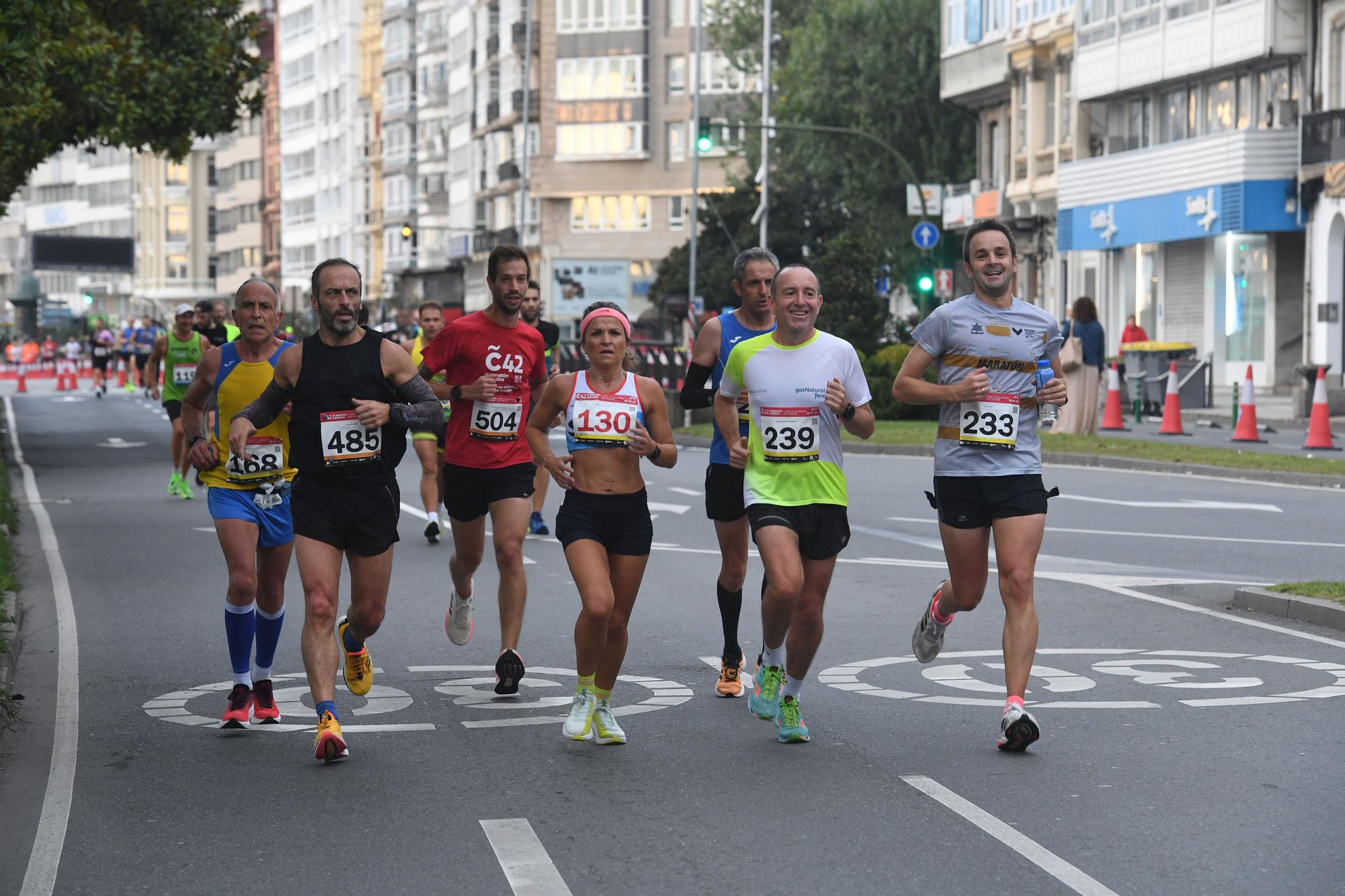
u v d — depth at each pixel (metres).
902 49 108.88
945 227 109.81
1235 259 84.12
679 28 175.88
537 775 14.43
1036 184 99.06
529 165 181.88
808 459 15.59
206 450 16.53
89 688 18.52
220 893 11.40
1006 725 14.98
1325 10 77.12
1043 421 16.11
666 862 11.88
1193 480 42.66
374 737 16.00
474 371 18.62
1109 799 13.44
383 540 15.73
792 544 15.38
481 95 193.25
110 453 56.06
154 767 14.95
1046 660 19.52
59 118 52.41
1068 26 94.38
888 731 16.00
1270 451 49.34
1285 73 80.19
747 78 172.12
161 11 55.84
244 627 16.53
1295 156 79.44
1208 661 19.31
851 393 15.73
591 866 11.82
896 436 56.44
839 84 111.25
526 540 31.55
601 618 15.32
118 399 99.75
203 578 26.98
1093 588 25.02
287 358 15.62
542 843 12.41
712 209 140.75
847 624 22.08
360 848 12.35
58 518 36.00
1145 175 88.31
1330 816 12.89
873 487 41.56
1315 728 15.88
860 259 68.12
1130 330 71.19
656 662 19.66
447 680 18.81
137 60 53.09
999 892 11.15
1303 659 19.31
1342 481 40.34
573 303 136.62
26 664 19.88
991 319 16.00
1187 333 88.38
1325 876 11.43
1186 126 87.75
